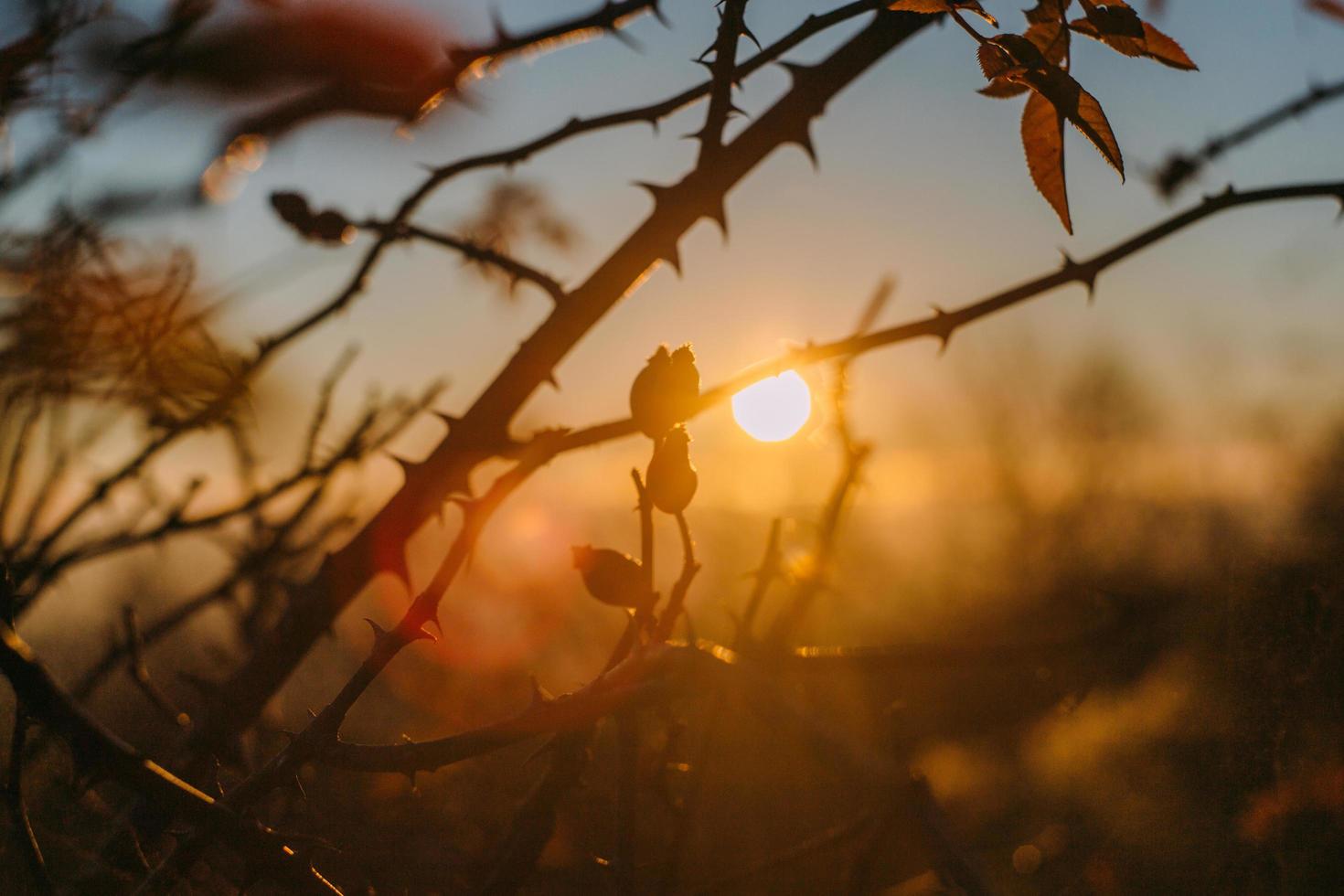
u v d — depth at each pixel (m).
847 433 0.56
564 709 0.38
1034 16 0.39
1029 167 0.38
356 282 0.52
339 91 0.44
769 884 0.62
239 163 0.45
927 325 0.49
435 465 0.49
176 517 0.56
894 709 0.46
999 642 0.48
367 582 0.49
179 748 0.48
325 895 0.38
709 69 0.47
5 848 0.49
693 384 0.43
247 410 0.53
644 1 0.48
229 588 0.62
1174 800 0.61
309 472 0.58
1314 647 0.58
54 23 0.45
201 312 0.51
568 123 0.51
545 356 0.49
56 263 0.49
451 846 0.60
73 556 0.53
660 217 0.49
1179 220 0.50
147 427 0.52
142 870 0.44
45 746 0.52
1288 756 0.58
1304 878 0.55
